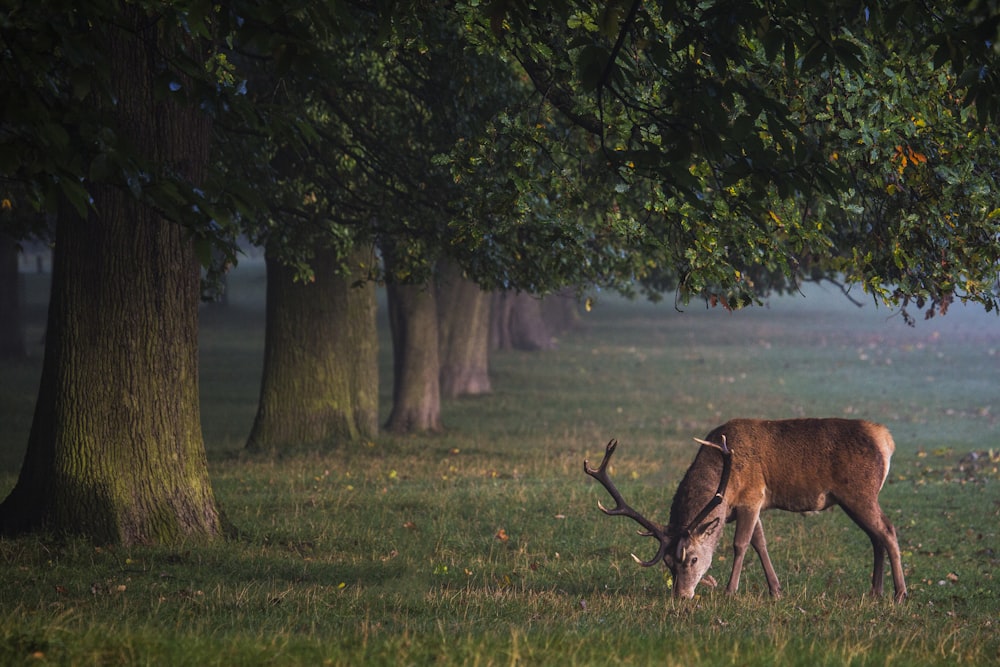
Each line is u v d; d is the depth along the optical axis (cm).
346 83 3406
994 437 6581
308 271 4050
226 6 1614
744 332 15050
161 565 2542
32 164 1531
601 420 7144
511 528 3362
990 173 2572
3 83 1478
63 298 2755
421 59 3225
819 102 2366
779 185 1856
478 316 8194
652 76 2206
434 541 3120
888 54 2484
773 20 1795
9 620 1675
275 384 5138
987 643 1877
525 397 8194
